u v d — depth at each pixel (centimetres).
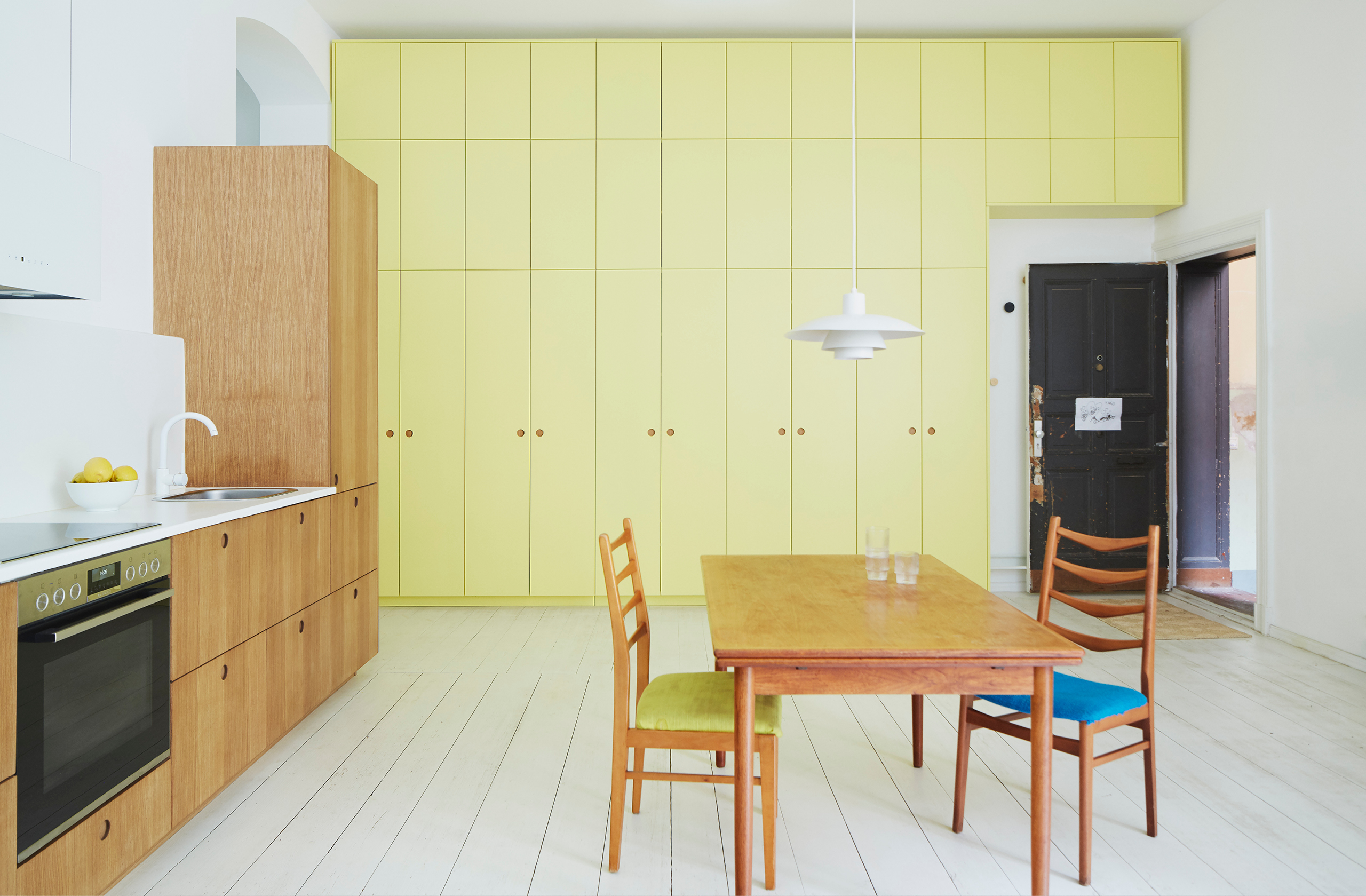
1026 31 456
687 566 452
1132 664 349
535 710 298
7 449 220
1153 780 206
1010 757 258
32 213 177
